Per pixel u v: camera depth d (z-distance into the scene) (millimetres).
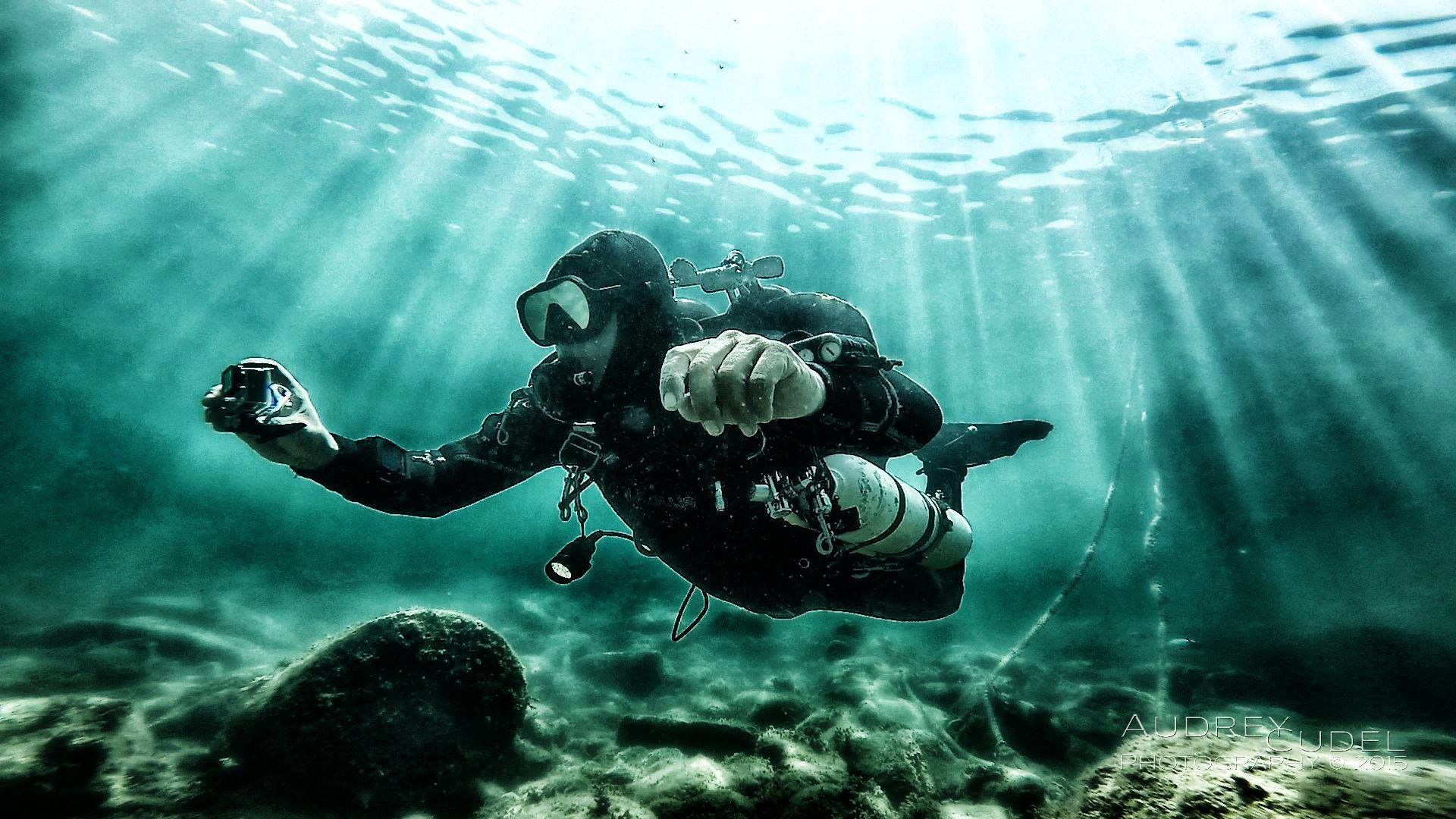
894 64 11508
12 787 2436
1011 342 20547
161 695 3951
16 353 23906
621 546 13383
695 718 3438
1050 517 19484
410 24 11719
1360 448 13875
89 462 15117
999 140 12398
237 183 17297
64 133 15570
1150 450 14727
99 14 12062
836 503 1987
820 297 2045
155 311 25969
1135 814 1724
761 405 1173
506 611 8047
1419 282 12891
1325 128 10922
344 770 2836
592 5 11164
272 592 8234
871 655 5836
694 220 15656
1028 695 5160
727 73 11992
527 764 3312
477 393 33156
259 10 11656
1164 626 5828
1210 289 14648
